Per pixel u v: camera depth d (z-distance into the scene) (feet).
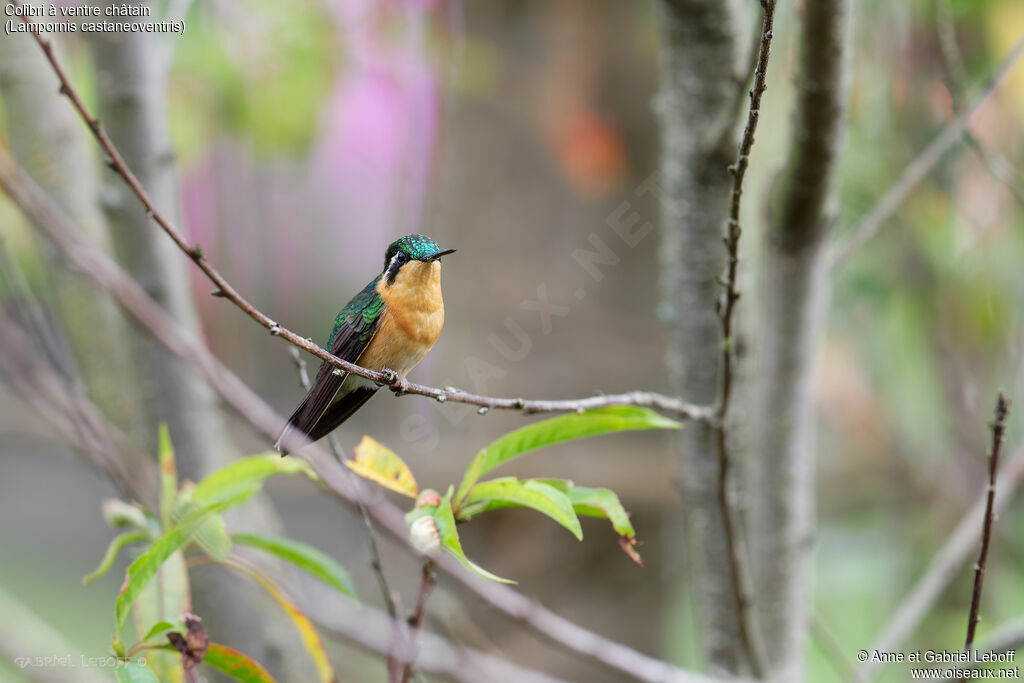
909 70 33.71
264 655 22.79
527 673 23.02
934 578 23.12
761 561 23.93
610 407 17.51
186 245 13.91
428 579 16.67
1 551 52.24
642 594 35.68
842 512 42.91
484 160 37.42
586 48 36.94
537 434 17.34
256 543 17.75
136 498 19.74
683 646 44.01
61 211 24.79
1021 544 35.40
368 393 22.49
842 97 19.85
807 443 23.98
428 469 34.71
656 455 35.32
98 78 22.67
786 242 22.24
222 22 34.27
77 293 23.91
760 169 26.25
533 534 35.86
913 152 33.99
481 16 37.63
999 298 34.32
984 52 33.81
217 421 24.48
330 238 51.52
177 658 15.94
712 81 22.40
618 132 36.52
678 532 36.73
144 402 23.59
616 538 35.88
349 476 17.40
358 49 36.96
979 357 34.96
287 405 51.78
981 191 34.22
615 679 33.71
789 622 23.93
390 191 47.83
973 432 34.73
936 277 35.22
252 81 34.55
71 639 45.19
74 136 25.12
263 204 46.44
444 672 22.40
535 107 37.11
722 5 21.83
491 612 33.81
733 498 20.89
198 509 15.85
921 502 38.11
